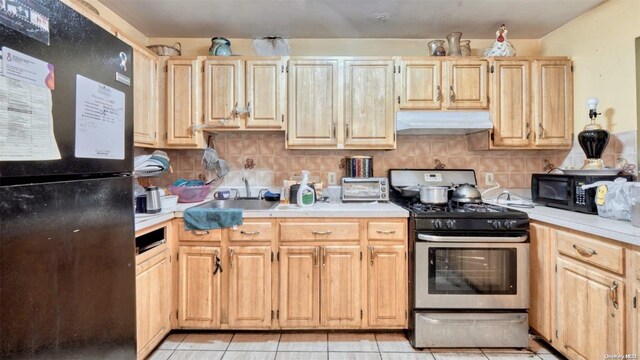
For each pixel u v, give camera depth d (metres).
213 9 2.19
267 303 1.99
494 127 2.33
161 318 1.87
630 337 1.31
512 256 1.86
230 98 2.32
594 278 1.47
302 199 2.15
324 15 2.28
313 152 2.62
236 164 2.63
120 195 1.06
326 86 2.33
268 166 2.62
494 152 2.62
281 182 2.62
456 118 2.27
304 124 2.33
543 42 2.62
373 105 2.33
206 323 1.99
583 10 2.19
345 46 2.65
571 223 1.58
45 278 0.76
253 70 2.32
